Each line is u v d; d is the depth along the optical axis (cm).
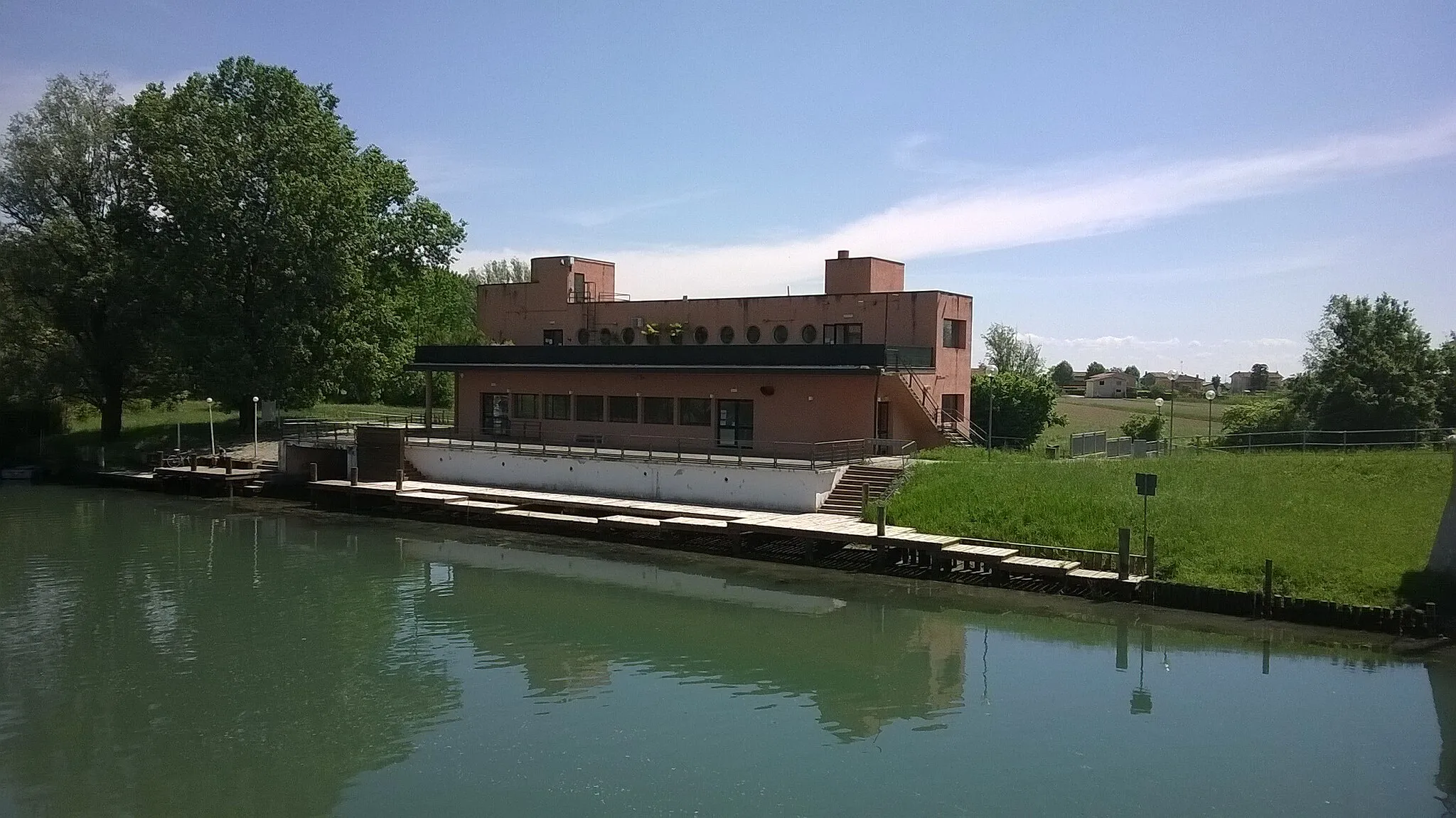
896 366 3506
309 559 3084
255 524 3728
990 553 2616
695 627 2314
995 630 2289
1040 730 1706
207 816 1391
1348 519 2653
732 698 1856
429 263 5891
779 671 2012
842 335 4062
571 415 4316
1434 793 1466
